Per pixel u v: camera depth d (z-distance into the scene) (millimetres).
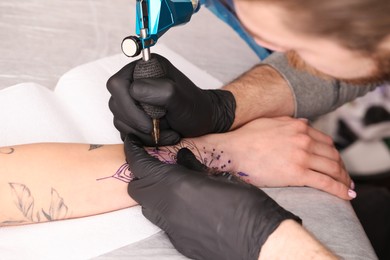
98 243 858
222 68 1343
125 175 924
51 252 835
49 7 1488
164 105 887
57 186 887
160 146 1010
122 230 887
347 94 1242
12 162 890
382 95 1710
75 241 857
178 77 945
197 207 804
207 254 810
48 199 877
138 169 885
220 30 1488
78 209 891
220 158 1031
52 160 911
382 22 561
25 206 866
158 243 871
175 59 1303
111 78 910
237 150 1047
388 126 1715
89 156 942
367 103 1721
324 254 717
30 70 1219
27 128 1018
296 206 967
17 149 915
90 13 1486
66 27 1408
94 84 1156
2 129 1008
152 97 861
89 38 1373
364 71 659
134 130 976
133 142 938
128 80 906
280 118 1141
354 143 1728
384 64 632
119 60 1253
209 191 802
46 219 878
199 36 1451
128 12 1519
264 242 747
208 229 795
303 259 717
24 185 873
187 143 1038
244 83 1190
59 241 855
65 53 1300
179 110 930
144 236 882
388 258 1327
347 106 1734
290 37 612
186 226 816
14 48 1294
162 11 817
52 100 1101
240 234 766
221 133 1085
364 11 552
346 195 1033
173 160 979
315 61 652
